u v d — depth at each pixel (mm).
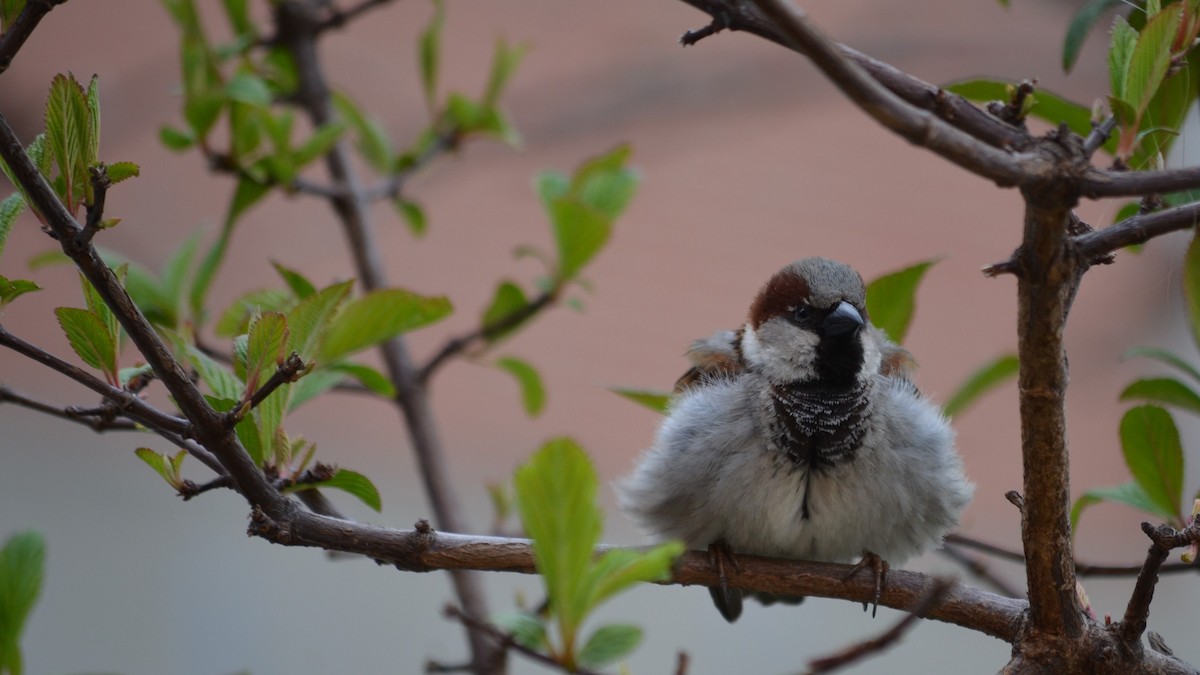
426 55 10039
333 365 6582
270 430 5949
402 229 17703
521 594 7270
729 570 7309
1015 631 5973
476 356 9180
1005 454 16016
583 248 8867
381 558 5781
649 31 17375
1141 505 6586
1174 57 5434
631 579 4906
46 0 4969
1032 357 4996
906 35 13492
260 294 7289
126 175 5137
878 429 7562
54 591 15961
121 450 16906
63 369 5398
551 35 17562
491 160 16562
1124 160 5496
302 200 15945
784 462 7535
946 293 17375
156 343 5215
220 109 8617
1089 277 15641
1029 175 4297
